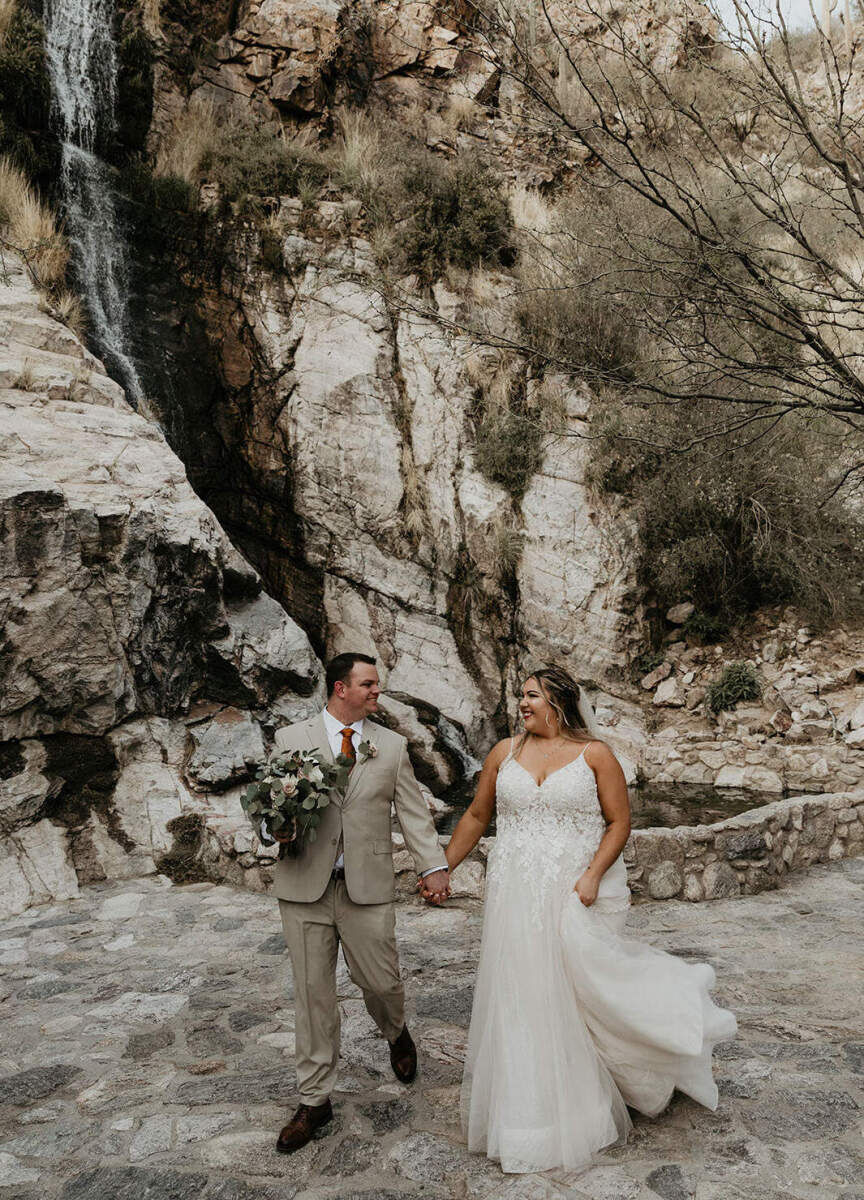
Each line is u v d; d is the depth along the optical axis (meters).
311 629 12.52
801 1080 3.82
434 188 14.04
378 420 12.98
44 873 6.84
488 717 12.20
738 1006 4.64
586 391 12.91
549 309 13.16
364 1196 3.10
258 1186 3.17
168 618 8.42
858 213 4.34
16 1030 4.59
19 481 7.43
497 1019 3.38
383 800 3.57
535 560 12.76
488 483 13.02
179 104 14.53
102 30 13.69
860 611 12.33
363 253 13.67
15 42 12.51
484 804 3.82
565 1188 3.09
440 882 3.62
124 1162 3.35
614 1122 3.39
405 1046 3.88
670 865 6.45
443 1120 3.58
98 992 5.05
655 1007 3.35
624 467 12.66
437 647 12.42
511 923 3.44
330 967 3.49
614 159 4.52
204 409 12.95
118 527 8.08
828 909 6.21
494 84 16.22
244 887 6.83
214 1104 3.76
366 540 12.73
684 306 5.12
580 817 3.53
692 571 12.56
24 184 11.98
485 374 13.23
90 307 11.94
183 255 13.30
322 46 15.15
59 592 7.55
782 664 11.98
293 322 13.24
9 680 7.23
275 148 14.12
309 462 12.82
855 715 10.84
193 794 7.79
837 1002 4.66
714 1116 3.55
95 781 7.62
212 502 12.95
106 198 12.84
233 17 15.23
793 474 11.70
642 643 12.69
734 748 11.07
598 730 11.72
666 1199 3.01
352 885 3.45
